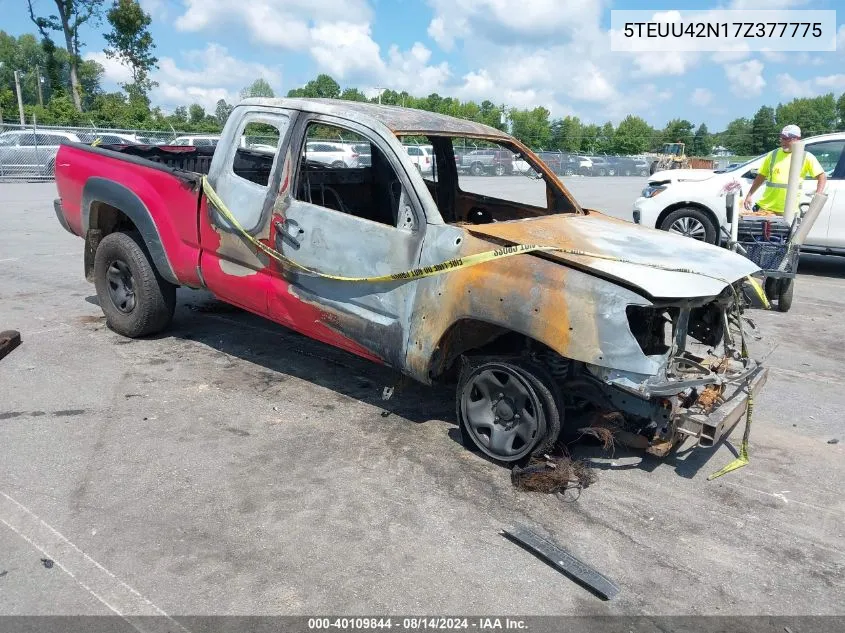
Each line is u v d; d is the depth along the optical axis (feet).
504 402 13.00
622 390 11.54
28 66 293.23
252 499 11.69
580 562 10.38
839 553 11.05
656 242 14.12
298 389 16.55
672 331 12.49
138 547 10.25
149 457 12.90
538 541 10.83
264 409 15.31
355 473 12.74
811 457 14.33
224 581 9.62
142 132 88.74
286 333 20.56
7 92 141.59
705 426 11.63
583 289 11.55
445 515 11.53
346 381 17.20
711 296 12.01
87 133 83.66
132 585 9.45
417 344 13.29
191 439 13.71
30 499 11.33
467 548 10.68
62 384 16.03
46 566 9.73
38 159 73.92
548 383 12.32
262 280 15.65
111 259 18.95
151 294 18.45
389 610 9.23
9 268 27.58
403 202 13.47
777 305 26.84
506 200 18.29
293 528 10.93
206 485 12.05
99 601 9.12
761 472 13.58
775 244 24.32
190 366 17.58
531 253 12.11
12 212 45.19
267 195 15.20
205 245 16.53
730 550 10.98
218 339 19.75
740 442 14.93
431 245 13.03
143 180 17.58
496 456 13.19
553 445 12.75
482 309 12.34
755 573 10.44
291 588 9.56
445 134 14.99
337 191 18.58
